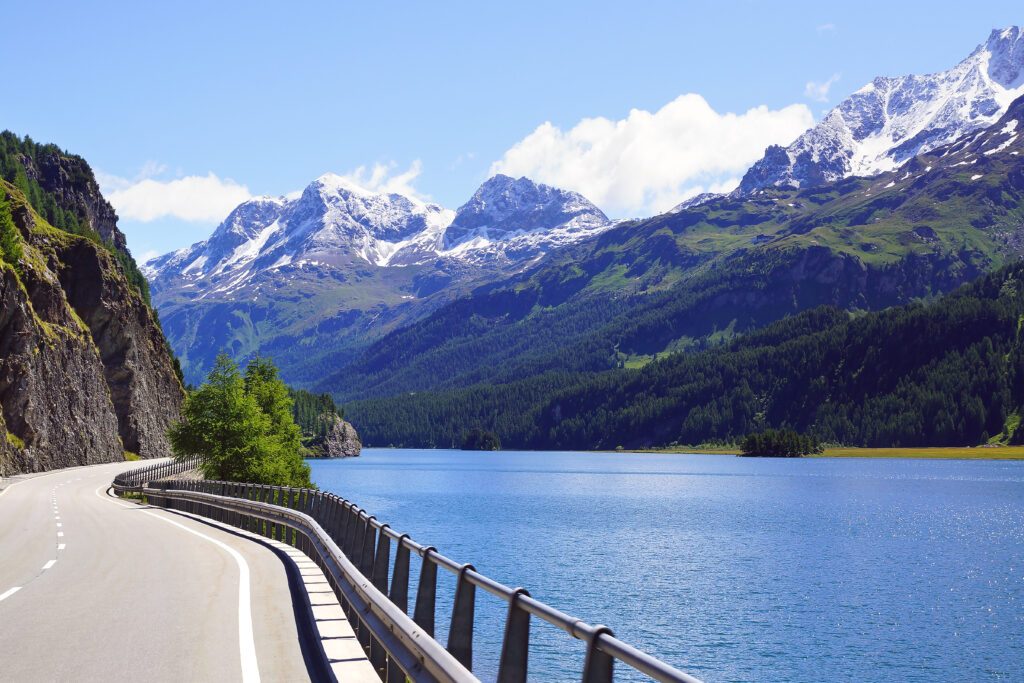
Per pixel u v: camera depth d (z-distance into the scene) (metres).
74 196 199.38
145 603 16.02
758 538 68.81
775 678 30.81
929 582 49.94
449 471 187.25
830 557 59.12
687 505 99.75
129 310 130.88
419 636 8.46
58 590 17.62
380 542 14.59
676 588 46.12
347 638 12.91
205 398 69.56
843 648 35.00
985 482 143.75
